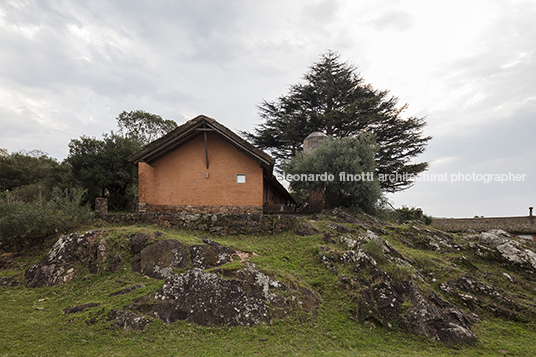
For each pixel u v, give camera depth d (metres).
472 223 27.72
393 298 8.16
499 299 9.09
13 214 12.16
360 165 17.61
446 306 8.49
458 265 11.45
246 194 16.05
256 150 15.05
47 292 8.84
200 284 7.74
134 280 9.14
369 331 7.42
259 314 7.39
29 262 11.14
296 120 27.64
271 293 8.02
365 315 7.80
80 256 10.27
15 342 6.11
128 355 5.82
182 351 6.05
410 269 9.55
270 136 29.25
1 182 31.64
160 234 11.10
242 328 7.04
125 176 22.61
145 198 15.48
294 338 6.84
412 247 13.12
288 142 29.22
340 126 28.02
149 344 6.26
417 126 27.41
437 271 10.52
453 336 7.26
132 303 7.55
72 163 21.64
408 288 8.64
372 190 17.09
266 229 14.00
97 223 13.74
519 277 10.62
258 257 10.70
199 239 11.16
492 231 14.17
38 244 12.23
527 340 7.47
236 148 16.25
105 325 6.83
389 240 13.47
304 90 29.22
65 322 7.01
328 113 26.59
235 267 8.65
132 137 33.44
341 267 9.94
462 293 9.29
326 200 18.16
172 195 16.20
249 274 8.55
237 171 16.23
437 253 12.62
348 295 8.54
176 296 7.57
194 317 7.15
